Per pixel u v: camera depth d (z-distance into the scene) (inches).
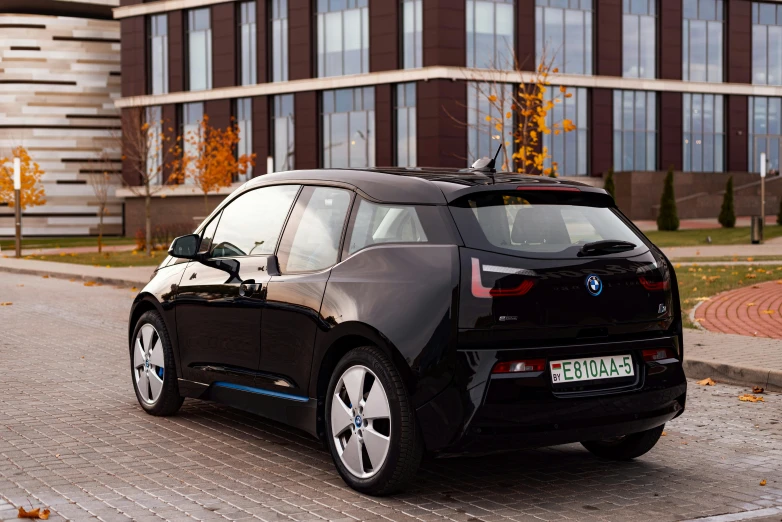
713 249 1094.4
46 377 348.5
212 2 1969.7
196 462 229.3
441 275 192.4
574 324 196.4
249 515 187.5
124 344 437.4
